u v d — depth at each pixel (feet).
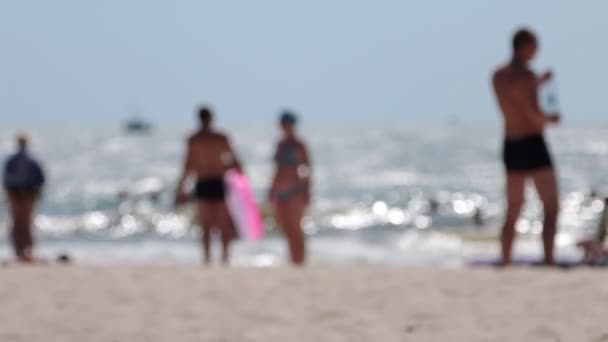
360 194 620.08
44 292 88.17
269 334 71.26
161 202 508.12
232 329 73.05
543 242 101.81
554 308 76.64
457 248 255.91
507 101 98.58
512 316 74.69
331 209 474.49
